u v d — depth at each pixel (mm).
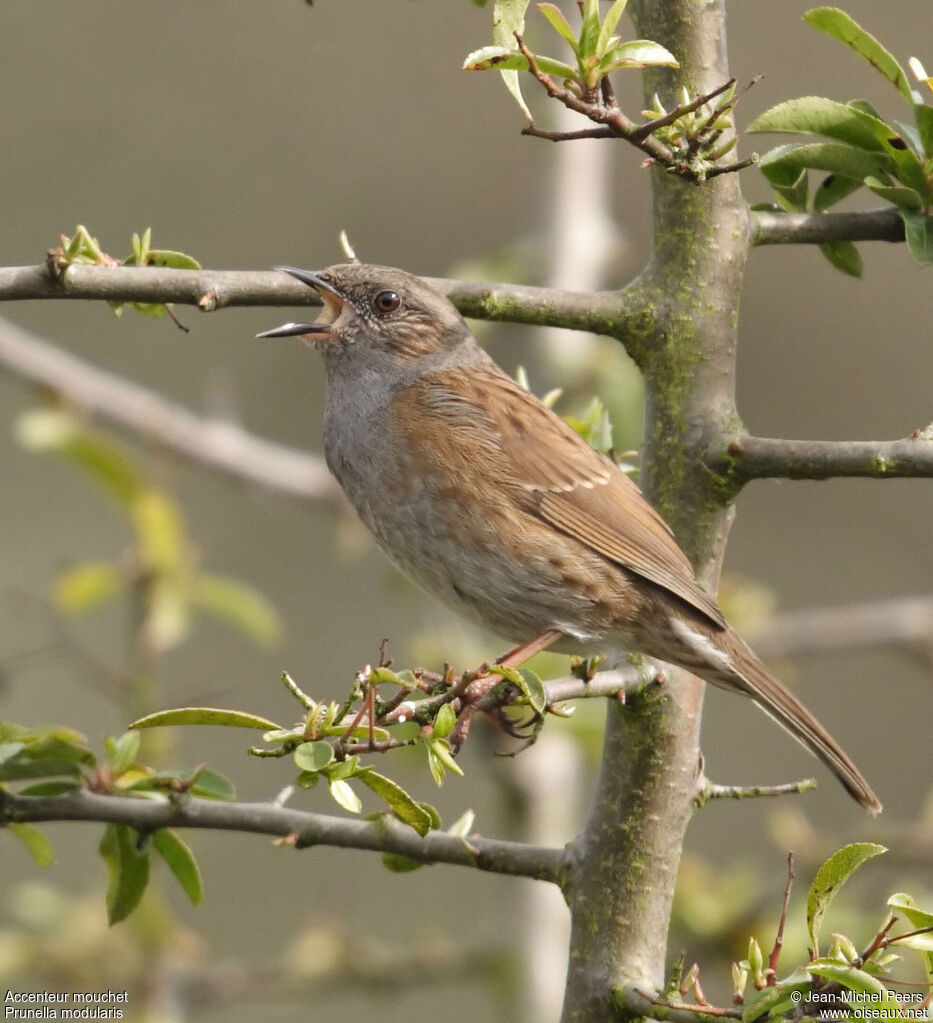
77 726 14430
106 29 17547
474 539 8109
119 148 16969
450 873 14703
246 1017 14328
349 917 14234
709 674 7762
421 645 10945
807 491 17422
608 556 7840
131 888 7105
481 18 18062
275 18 17969
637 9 7277
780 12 17516
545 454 8117
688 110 5953
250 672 15320
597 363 11328
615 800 6965
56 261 6609
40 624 14758
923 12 17453
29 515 15500
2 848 14133
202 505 16234
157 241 16531
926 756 16156
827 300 17688
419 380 8531
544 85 5934
